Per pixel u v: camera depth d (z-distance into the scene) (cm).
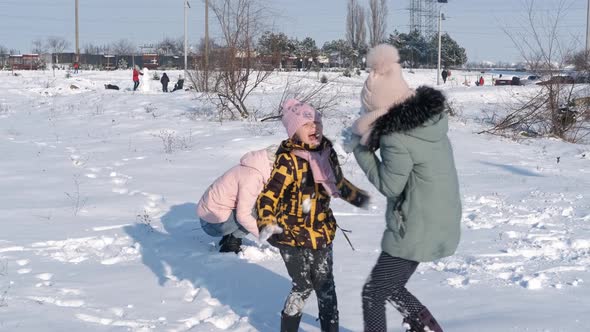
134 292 633
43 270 702
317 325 543
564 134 2016
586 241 791
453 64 8306
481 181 1278
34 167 1385
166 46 9312
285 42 2386
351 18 8225
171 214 977
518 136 1955
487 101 3014
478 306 568
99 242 823
